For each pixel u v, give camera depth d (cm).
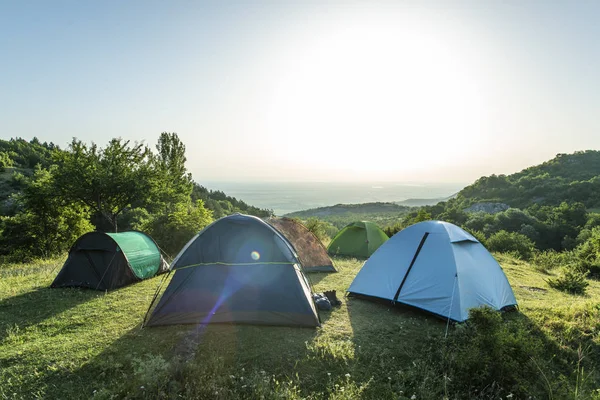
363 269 794
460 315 609
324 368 480
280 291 628
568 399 428
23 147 10344
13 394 414
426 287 673
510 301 710
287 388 421
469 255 709
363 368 484
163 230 1670
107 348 522
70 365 474
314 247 1095
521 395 433
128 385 423
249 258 645
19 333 590
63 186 1905
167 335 564
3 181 6212
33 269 1256
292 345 534
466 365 466
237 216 685
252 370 468
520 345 487
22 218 2317
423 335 580
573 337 586
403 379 462
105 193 1961
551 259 1731
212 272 637
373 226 1391
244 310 616
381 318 652
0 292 845
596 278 1412
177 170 2661
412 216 4881
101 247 902
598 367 523
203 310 616
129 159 2094
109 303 746
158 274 1046
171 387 418
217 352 505
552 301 833
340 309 700
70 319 648
